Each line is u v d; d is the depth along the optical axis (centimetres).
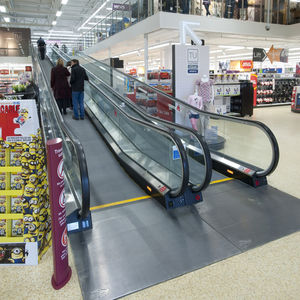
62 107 721
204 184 331
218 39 1313
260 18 1219
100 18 2264
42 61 1226
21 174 242
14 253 244
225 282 218
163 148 367
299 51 1984
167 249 262
